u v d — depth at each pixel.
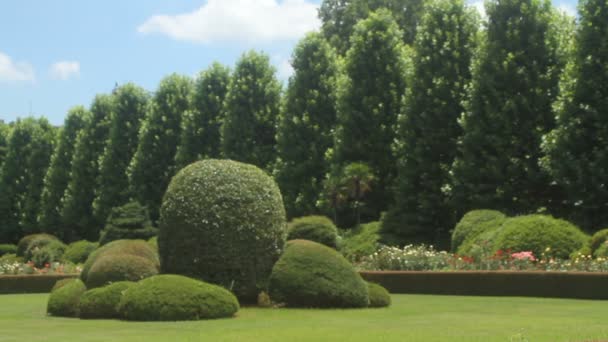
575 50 24.86
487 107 27.69
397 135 33.59
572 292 16.75
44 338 10.12
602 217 24.27
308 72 37.38
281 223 15.56
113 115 47.78
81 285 14.38
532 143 27.20
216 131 42.78
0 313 14.98
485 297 17.53
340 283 14.44
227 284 14.92
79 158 50.00
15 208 56.00
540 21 27.86
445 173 30.44
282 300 14.66
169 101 45.38
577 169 23.84
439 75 31.00
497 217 23.28
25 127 56.62
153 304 12.38
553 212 27.55
